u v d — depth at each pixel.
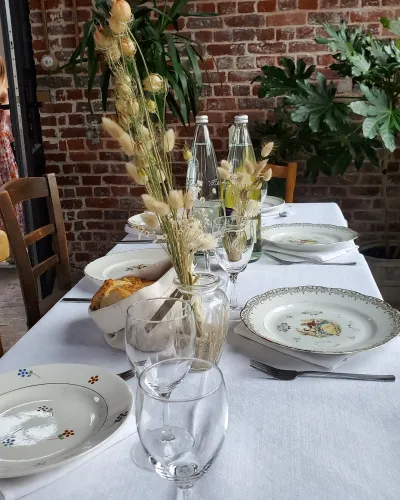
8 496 0.63
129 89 0.84
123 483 0.66
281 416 0.78
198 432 0.57
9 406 0.81
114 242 3.45
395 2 2.93
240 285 1.29
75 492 0.65
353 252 1.52
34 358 0.97
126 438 0.73
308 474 0.66
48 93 3.23
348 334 1.00
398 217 3.21
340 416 0.77
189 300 0.88
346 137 2.80
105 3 2.53
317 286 1.17
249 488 0.65
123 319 0.95
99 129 3.27
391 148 2.44
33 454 0.71
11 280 3.62
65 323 1.11
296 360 0.93
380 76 2.64
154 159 0.88
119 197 3.38
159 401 0.57
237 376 0.88
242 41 3.07
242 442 0.72
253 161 1.53
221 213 1.42
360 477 0.66
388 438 0.72
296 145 2.94
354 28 2.85
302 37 3.03
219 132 3.21
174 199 0.84
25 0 3.08
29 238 1.63
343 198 3.23
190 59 2.71
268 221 1.92
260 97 2.91
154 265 1.12
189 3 3.03
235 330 1.02
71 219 3.44
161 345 0.78
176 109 2.81
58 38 3.15
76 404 0.80
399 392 0.82
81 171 3.35
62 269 1.77
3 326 2.94
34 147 3.21
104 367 0.93
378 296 1.21
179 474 0.58
